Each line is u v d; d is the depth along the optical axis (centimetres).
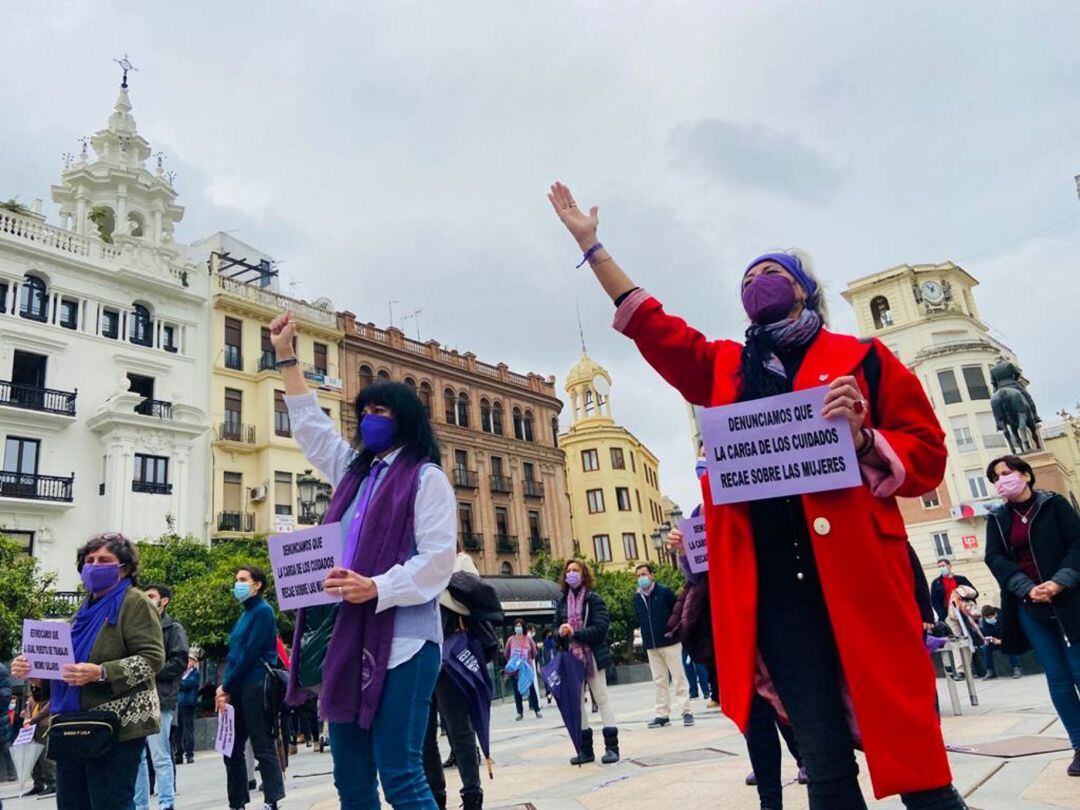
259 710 559
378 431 308
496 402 4300
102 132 3275
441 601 488
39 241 2681
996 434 4394
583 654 672
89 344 2727
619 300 266
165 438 2767
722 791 451
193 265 3116
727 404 228
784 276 247
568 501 4566
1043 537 452
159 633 389
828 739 200
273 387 3147
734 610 218
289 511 3069
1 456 2448
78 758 349
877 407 228
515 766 721
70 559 2514
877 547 204
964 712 748
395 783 258
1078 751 407
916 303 5103
